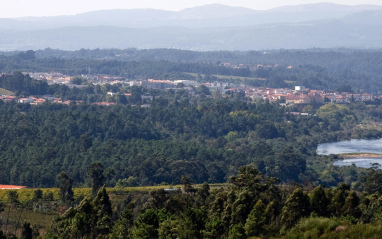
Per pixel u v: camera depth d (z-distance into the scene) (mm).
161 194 194125
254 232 154875
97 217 178875
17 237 186500
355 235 125000
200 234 159625
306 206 170500
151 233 162625
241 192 177500
